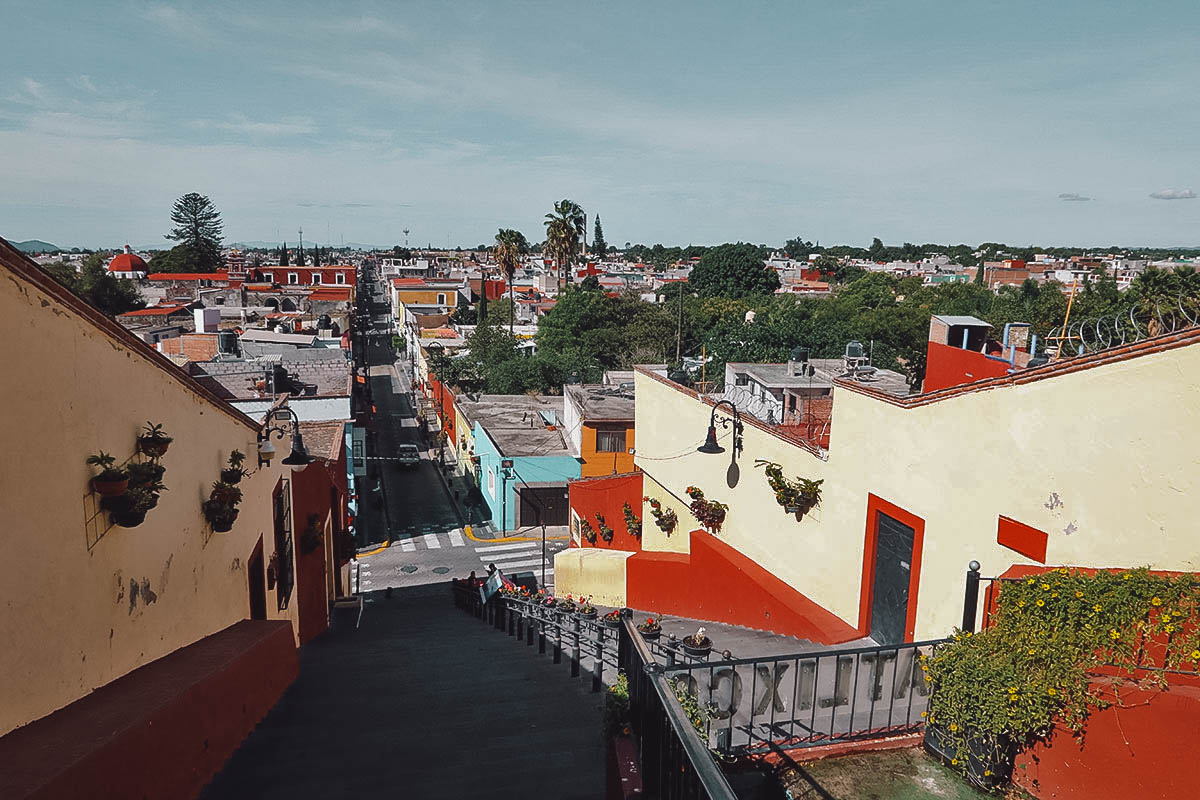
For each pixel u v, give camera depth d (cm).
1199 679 491
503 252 6412
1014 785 558
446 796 605
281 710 870
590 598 1973
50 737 433
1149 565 582
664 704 429
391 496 3616
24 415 439
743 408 1880
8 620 422
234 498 872
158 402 687
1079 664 527
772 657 598
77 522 513
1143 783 479
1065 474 659
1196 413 546
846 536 1026
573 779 646
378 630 1741
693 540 1480
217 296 7012
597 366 4512
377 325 10244
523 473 3023
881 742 609
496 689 980
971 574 681
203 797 594
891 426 921
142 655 649
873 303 5634
